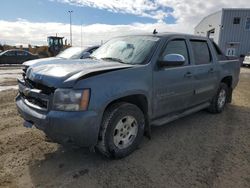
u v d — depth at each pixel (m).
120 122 3.26
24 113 3.18
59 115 2.77
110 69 3.12
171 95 3.98
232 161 3.38
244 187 2.79
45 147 3.70
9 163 3.21
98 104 2.90
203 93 4.89
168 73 3.84
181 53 4.27
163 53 3.85
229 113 5.78
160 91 3.75
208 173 3.06
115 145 3.24
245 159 3.45
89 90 2.84
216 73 5.23
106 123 3.09
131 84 3.25
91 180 2.87
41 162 3.26
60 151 3.58
